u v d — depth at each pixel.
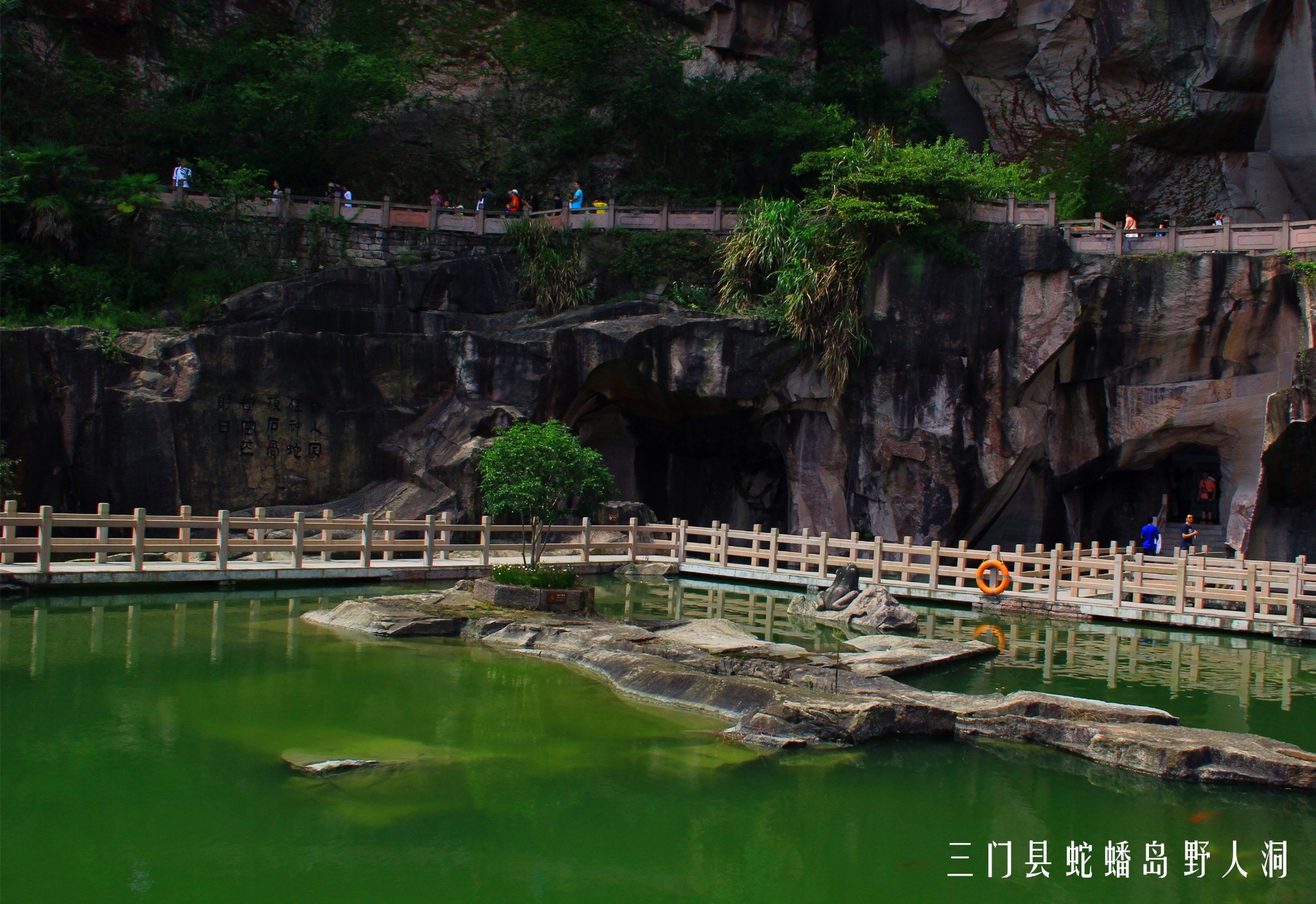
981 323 23.98
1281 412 22.11
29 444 19.77
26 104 27.53
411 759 8.15
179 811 6.88
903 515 24.61
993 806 7.78
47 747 7.99
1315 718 10.71
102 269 23.48
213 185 26.28
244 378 21.52
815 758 8.77
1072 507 26.94
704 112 31.00
